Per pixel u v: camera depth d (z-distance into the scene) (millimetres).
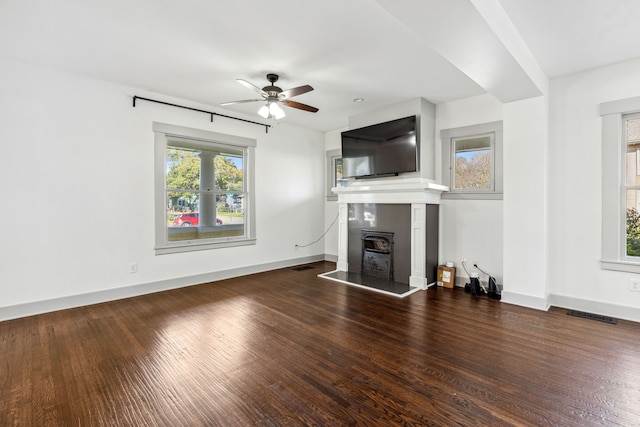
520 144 3471
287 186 5699
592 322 3020
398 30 2555
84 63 3207
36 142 3248
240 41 2734
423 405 1801
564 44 2734
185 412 1754
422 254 4234
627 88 3053
